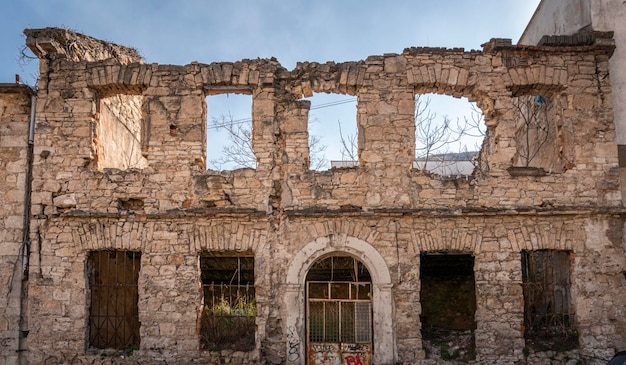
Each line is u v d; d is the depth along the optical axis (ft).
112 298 55.21
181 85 47.91
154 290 45.42
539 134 57.88
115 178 46.65
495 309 44.96
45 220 46.14
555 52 48.03
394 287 45.24
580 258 45.55
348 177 46.73
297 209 45.93
